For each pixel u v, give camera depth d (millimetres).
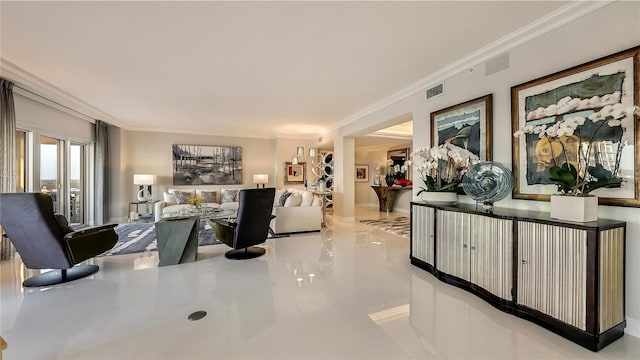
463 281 2699
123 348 1795
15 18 2279
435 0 2082
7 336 1921
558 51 2303
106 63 3199
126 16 2268
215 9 2182
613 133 1975
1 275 3100
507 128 2719
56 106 4656
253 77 3652
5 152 3518
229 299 2496
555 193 2311
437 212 3021
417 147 3932
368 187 10227
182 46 2793
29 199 2693
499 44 2707
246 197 3541
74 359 1690
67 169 5227
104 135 6168
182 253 3514
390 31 2520
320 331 1995
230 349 1788
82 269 3281
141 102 4836
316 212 5465
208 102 4855
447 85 3432
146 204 7105
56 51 2891
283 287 2766
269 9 2188
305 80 3770
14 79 3523
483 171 2637
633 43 1893
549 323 1992
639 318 1871
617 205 1958
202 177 7645
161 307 2342
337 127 6730
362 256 3820
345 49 2867
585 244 1794
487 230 2439
